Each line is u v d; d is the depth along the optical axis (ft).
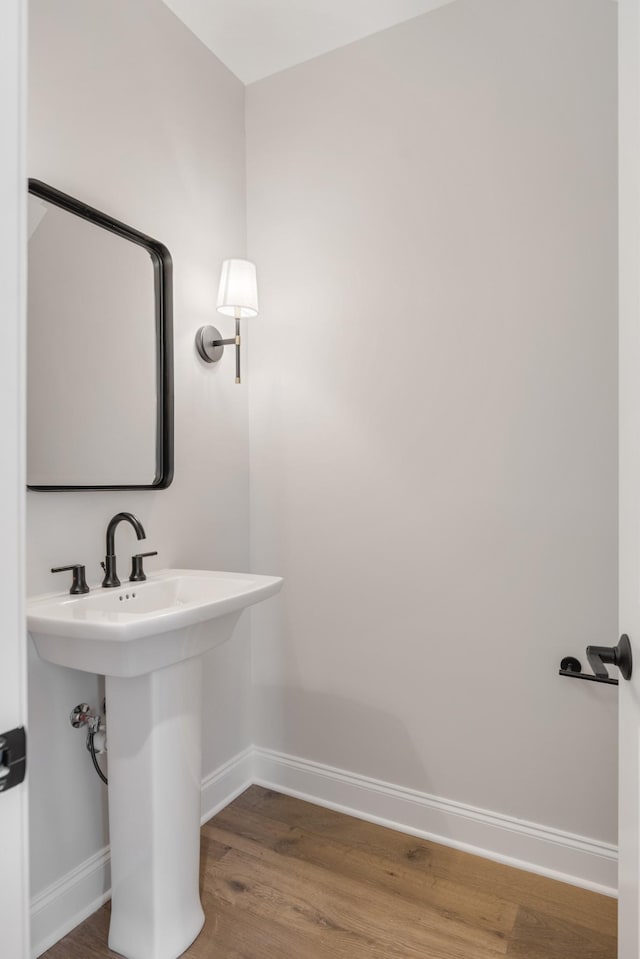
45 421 4.69
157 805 4.40
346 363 6.67
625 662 2.56
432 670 6.17
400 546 6.34
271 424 7.20
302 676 6.98
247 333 7.33
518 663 5.73
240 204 7.24
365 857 5.81
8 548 2.06
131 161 5.57
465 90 5.94
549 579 5.58
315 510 6.88
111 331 5.29
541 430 5.60
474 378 5.92
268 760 7.23
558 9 5.49
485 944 4.70
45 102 4.72
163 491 5.96
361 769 6.59
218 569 6.75
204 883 5.38
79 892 4.92
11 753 2.04
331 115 6.73
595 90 5.33
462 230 5.97
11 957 2.05
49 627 3.94
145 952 4.44
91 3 5.16
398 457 6.35
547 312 5.57
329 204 6.77
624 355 2.58
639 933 2.31
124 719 4.45
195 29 6.41
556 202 5.51
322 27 6.37
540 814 5.62
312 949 4.63
